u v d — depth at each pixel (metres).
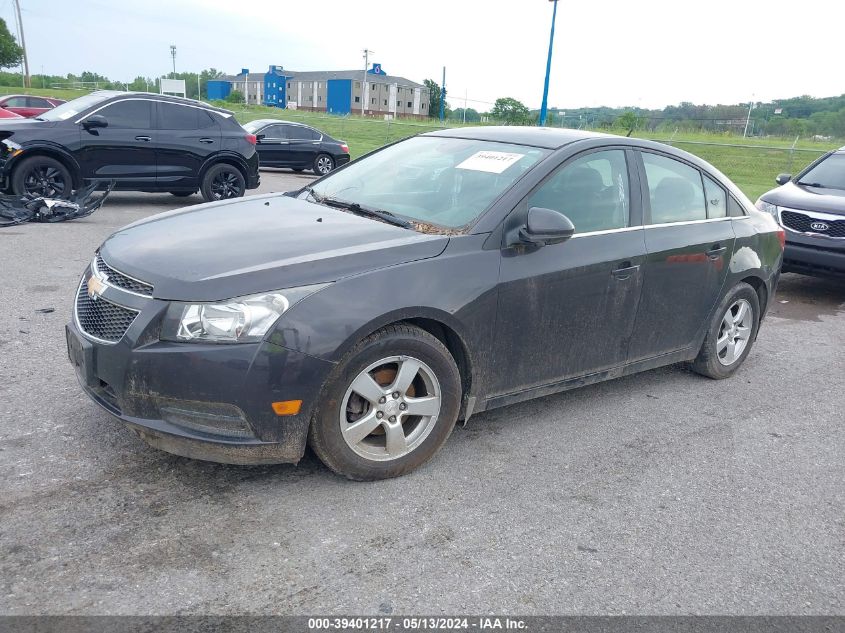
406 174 4.37
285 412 3.04
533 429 4.20
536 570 2.87
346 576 2.73
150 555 2.76
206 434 3.02
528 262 3.73
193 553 2.79
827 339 6.67
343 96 112.69
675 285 4.54
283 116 42.50
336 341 3.06
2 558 2.67
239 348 2.95
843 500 3.66
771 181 21.88
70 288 6.41
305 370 3.02
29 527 2.87
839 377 5.59
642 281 4.29
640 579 2.87
